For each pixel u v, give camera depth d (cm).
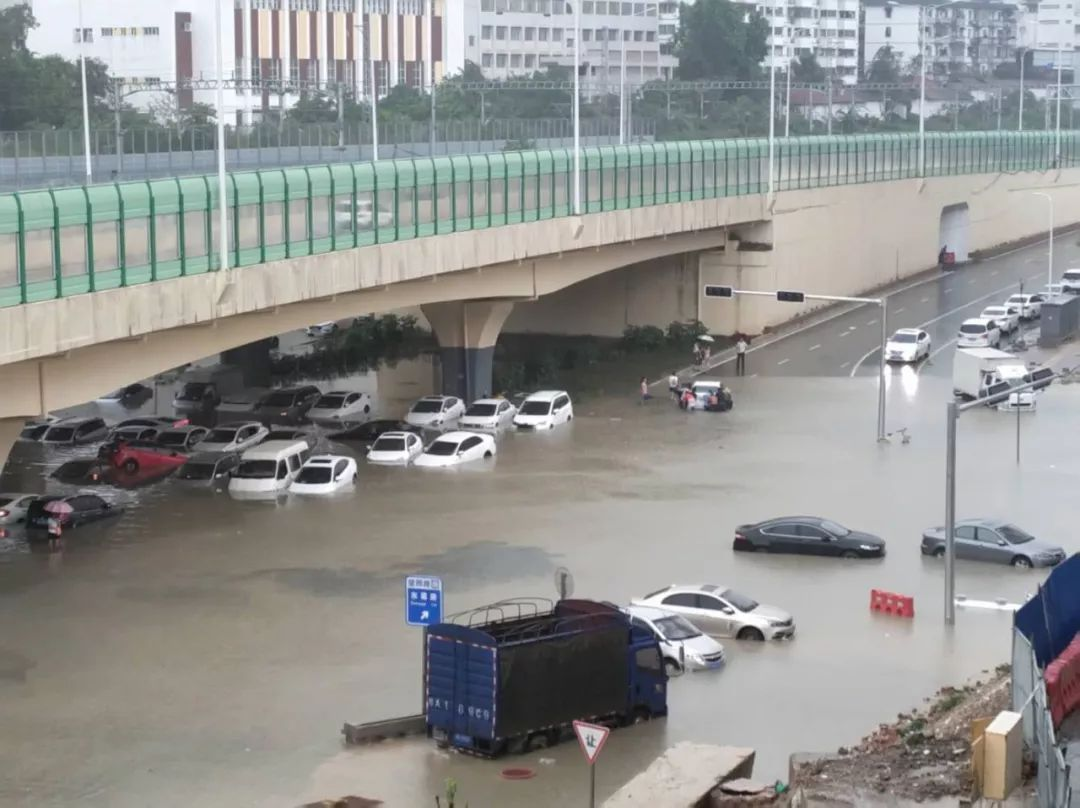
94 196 6059
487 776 4256
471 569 6356
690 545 6731
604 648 4566
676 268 12306
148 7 18700
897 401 10019
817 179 13075
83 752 4481
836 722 4675
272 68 19162
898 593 6038
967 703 4588
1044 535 6838
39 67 15175
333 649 5369
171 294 6456
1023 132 16975
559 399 9500
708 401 9775
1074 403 9869
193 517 7275
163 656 5306
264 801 4134
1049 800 3312
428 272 8312
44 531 6919
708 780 3831
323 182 7538
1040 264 15738
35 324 5700
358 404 9894
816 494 7631
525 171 9188
